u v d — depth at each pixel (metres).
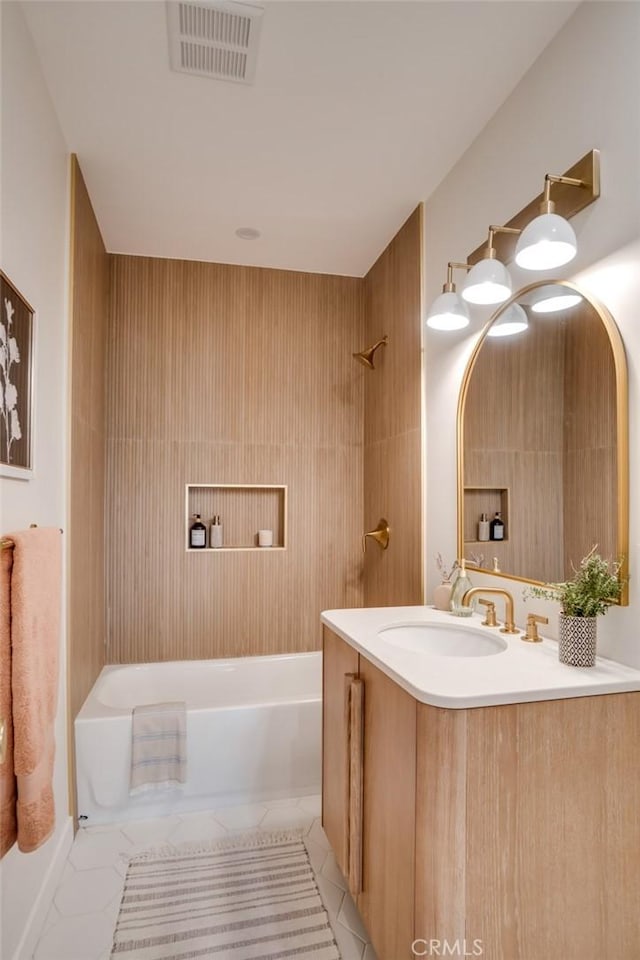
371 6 1.40
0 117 1.27
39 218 1.61
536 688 1.10
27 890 1.44
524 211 1.62
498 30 1.48
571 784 1.13
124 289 2.90
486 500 1.84
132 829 2.05
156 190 2.28
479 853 1.07
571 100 1.43
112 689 2.66
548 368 1.52
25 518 1.47
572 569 1.42
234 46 1.53
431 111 1.80
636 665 1.21
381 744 1.33
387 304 2.79
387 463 2.77
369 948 1.49
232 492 3.13
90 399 2.35
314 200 2.36
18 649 1.14
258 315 3.08
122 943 1.50
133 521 2.88
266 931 1.55
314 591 3.12
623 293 1.26
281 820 2.12
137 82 1.67
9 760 1.13
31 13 1.43
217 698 2.87
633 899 1.18
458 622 1.73
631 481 1.23
